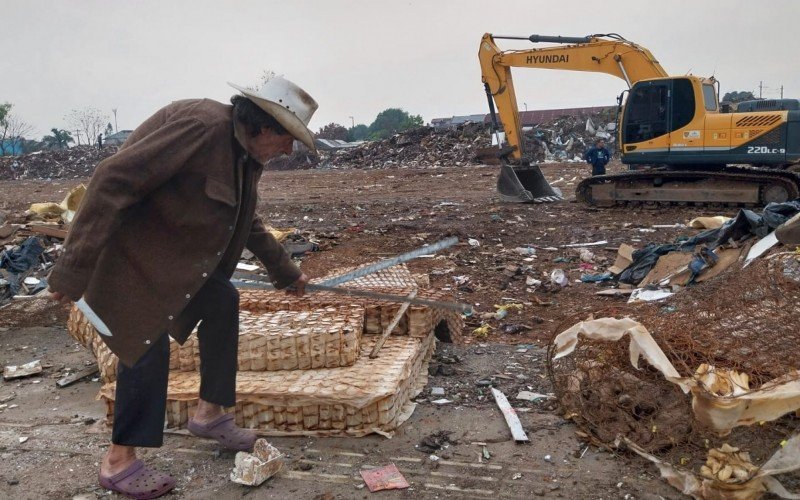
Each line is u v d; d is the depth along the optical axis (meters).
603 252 9.67
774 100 18.67
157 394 3.16
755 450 3.29
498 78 16.00
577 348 3.73
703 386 2.84
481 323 6.61
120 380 3.13
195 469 3.45
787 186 12.88
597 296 7.46
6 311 6.88
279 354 3.95
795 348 3.16
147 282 3.02
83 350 5.55
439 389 4.47
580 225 12.09
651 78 14.28
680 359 3.15
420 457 3.56
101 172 2.76
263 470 3.29
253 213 3.39
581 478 3.33
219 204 3.05
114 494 3.24
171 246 3.04
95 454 3.64
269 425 3.78
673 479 3.21
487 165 31.08
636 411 3.71
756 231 6.58
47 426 4.01
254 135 3.11
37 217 11.91
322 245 10.74
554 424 3.92
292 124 3.05
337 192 21.22
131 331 3.01
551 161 31.55
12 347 5.70
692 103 13.76
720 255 6.70
